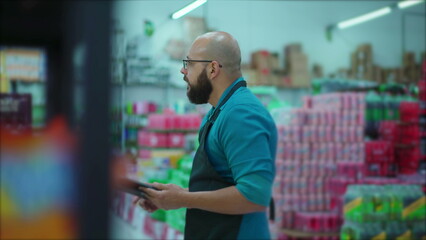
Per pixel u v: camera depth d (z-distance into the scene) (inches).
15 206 20.2
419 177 231.6
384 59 511.2
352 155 209.0
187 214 67.9
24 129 21.8
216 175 64.6
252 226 64.5
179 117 281.7
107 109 20.1
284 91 468.8
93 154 20.0
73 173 20.0
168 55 390.3
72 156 20.0
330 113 207.2
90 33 19.6
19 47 19.7
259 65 442.0
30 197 20.2
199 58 66.4
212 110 71.0
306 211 202.2
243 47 464.1
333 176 205.2
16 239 20.1
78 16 19.6
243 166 59.6
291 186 201.9
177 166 213.2
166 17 385.4
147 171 207.9
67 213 20.1
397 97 307.6
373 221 174.7
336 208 201.8
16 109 31.3
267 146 61.4
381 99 300.8
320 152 205.0
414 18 517.3
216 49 66.2
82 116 19.8
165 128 277.9
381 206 175.3
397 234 175.5
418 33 518.3
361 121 210.2
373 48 508.1
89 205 20.0
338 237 194.9
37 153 20.2
